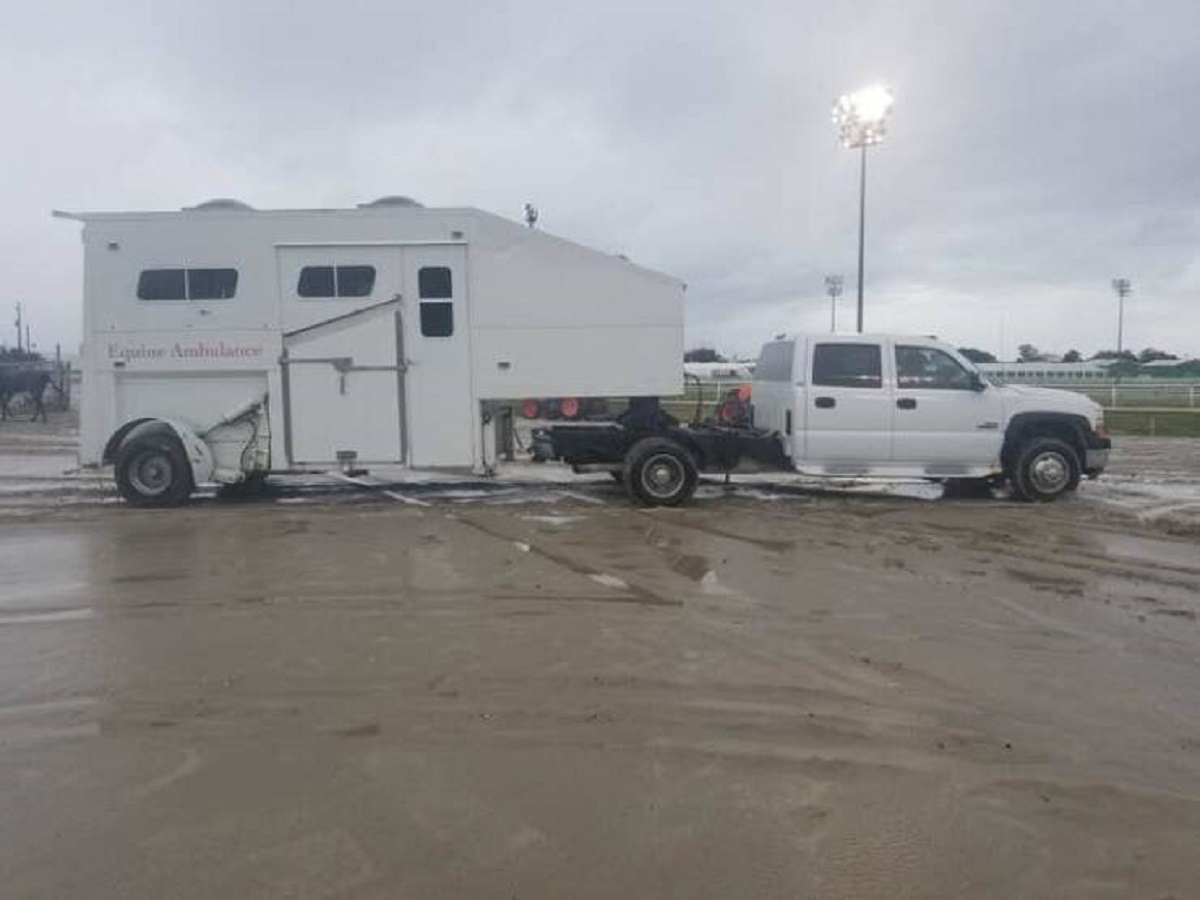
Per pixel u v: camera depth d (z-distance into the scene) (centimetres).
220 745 457
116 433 1183
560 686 539
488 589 760
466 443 1194
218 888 334
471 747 455
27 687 537
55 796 404
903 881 339
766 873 344
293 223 1168
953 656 591
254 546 936
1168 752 448
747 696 523
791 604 716
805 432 1205
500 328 1185
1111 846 363
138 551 912
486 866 349
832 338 1222
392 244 1173
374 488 1385
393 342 1180
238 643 617
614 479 1414
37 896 329
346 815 388
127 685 541
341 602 719
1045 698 520
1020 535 1000
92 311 1170
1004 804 396
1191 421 2988
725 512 1155
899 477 1237
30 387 3138
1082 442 1242
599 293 1191
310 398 1182
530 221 1467
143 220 1162
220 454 1191
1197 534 1006
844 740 463
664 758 443
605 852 359
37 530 1028
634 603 718
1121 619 675
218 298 1171
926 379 1227
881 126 3419
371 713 498
